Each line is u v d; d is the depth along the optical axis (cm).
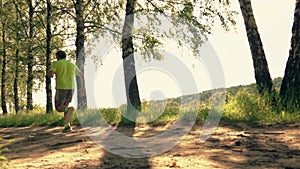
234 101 1019
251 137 618
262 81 1040
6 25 2342
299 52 959
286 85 974
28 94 2644
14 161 515
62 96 934
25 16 2312
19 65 2464
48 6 2091
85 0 2062
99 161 479
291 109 881
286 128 705
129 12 1306
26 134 965
